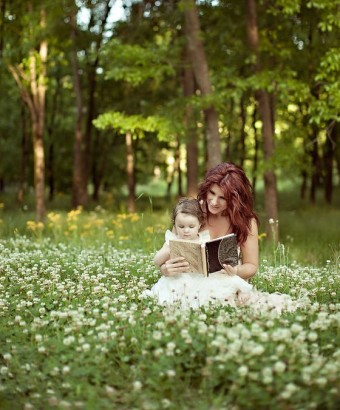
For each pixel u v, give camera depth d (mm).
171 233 6215
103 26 20891
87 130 24578
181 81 21344
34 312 5797
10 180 35875
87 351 4625
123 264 8273
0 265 8070
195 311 5625
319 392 3877
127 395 4184
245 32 15906
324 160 27094
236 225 6211
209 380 4172
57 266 8016
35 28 17406
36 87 17859
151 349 4625
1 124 33031
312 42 15797
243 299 6012
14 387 4406
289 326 5059
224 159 25641
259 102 15125
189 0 14469
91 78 24078
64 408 3986
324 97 14836
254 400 3861
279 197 33531
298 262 10336
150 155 31109
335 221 17391
